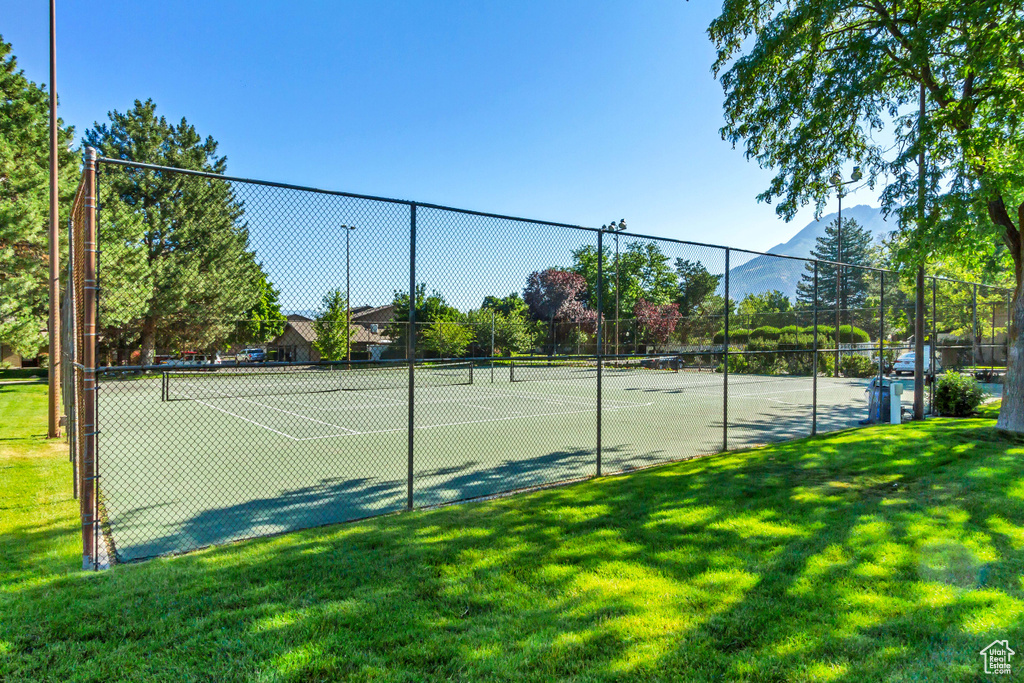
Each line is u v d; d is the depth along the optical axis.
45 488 6.05
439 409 14.83
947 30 8.83
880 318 11.12
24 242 17.89
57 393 9.39
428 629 2.95
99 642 2.84
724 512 4.97
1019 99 8.20
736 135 11.05
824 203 11.30
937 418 11.34
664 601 3.26
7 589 3.47
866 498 5.36
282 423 12.30
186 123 31.67
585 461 8.00
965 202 8.09
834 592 3.36
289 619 3.06
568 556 3.97
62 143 22.27
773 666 2.60
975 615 3.06
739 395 18.25
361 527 4.77
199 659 2.68
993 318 16.56
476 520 4.88
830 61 10.06
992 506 5.01
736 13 10.41
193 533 4.87
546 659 2.66
